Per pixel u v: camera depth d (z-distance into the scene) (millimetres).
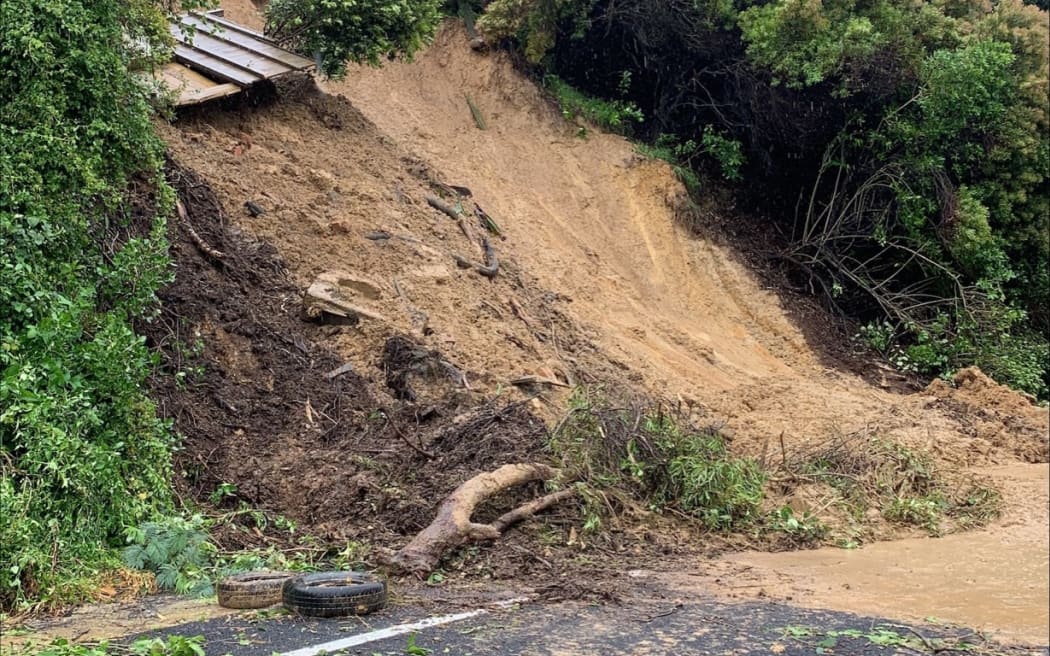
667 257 17562
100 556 6668
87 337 7977
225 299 10234
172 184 11102
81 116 8828
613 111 19812
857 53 17453
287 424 9273
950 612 6664
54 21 8562
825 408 13938
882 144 18781
